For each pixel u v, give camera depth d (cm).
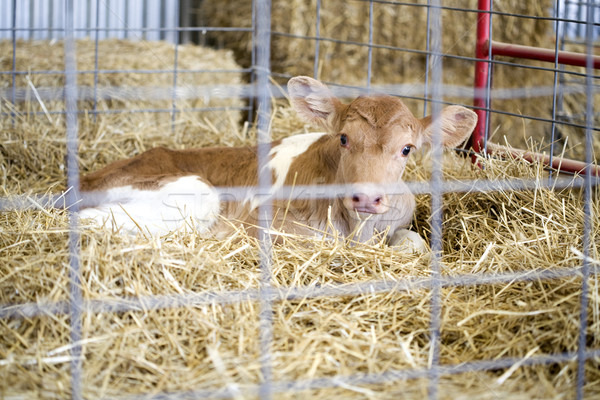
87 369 291
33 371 289
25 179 534
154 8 955
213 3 843
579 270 350
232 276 347
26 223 371
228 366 293
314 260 378
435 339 316
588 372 302
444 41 743
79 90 614
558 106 685
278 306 337
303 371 293
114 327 310
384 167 393
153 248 342
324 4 758
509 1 707
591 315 322
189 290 332
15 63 612
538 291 347
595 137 625
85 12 927
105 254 330
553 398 285
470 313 336
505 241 397
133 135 592
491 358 311
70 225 359
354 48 769
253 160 486
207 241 387
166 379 287
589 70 343
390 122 400
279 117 618
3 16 896
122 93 627
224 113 668
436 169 429
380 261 381
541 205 423
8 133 556
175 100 652
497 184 441
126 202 455
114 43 718
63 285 319
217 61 716
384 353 309
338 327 325
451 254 416
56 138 573
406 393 283
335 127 434
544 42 723
